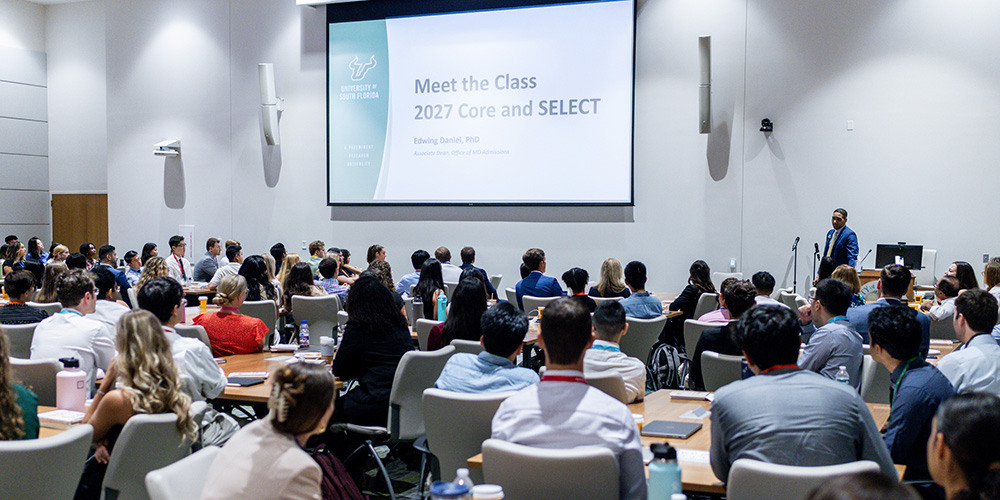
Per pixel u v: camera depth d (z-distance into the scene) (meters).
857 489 1.01
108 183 12.83
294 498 2.04
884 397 4.16
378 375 4.13
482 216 10.50
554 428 2.38
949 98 8.64
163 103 12.38
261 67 11.14
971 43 8.54
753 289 4.48
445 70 10.46
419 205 10.70
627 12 9.65
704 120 9.25
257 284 7.20
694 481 2.45
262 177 11.73
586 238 10.05
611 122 9.78
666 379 6.53
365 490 4.36
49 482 2.44
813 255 9.16
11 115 13.84
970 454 1.55
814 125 9.12
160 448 2.80
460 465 3.16
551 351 2.48
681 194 9.65
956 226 8.65
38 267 9.26
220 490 2.07
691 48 9.55
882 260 8.59
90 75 14.00
